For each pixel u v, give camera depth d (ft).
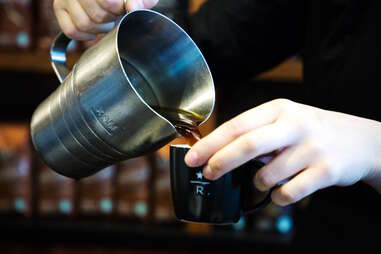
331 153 1.41
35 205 3.40
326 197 2.14
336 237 2.10
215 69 2.41
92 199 3.35
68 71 1.85
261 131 1.38
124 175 3.36
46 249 3.61
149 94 1.69
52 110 1.61
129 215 3.37
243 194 1.59
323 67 2.07
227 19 2.33
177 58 1.65
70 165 1.66
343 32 2.00
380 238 2.00
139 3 1.67
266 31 2.33
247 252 3.40
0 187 3.34
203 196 1.53
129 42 1.61
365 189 1.99
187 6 3.12
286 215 3.35
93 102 1.47
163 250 3.57
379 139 1.49
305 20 2.32
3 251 3.57
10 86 3.84
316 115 1.45
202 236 3.34
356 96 1.98
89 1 1.70
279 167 1.42
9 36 3.25
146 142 1.49
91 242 3.52
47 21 3.25
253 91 3.71
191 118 1.62
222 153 1.40
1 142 3.45
